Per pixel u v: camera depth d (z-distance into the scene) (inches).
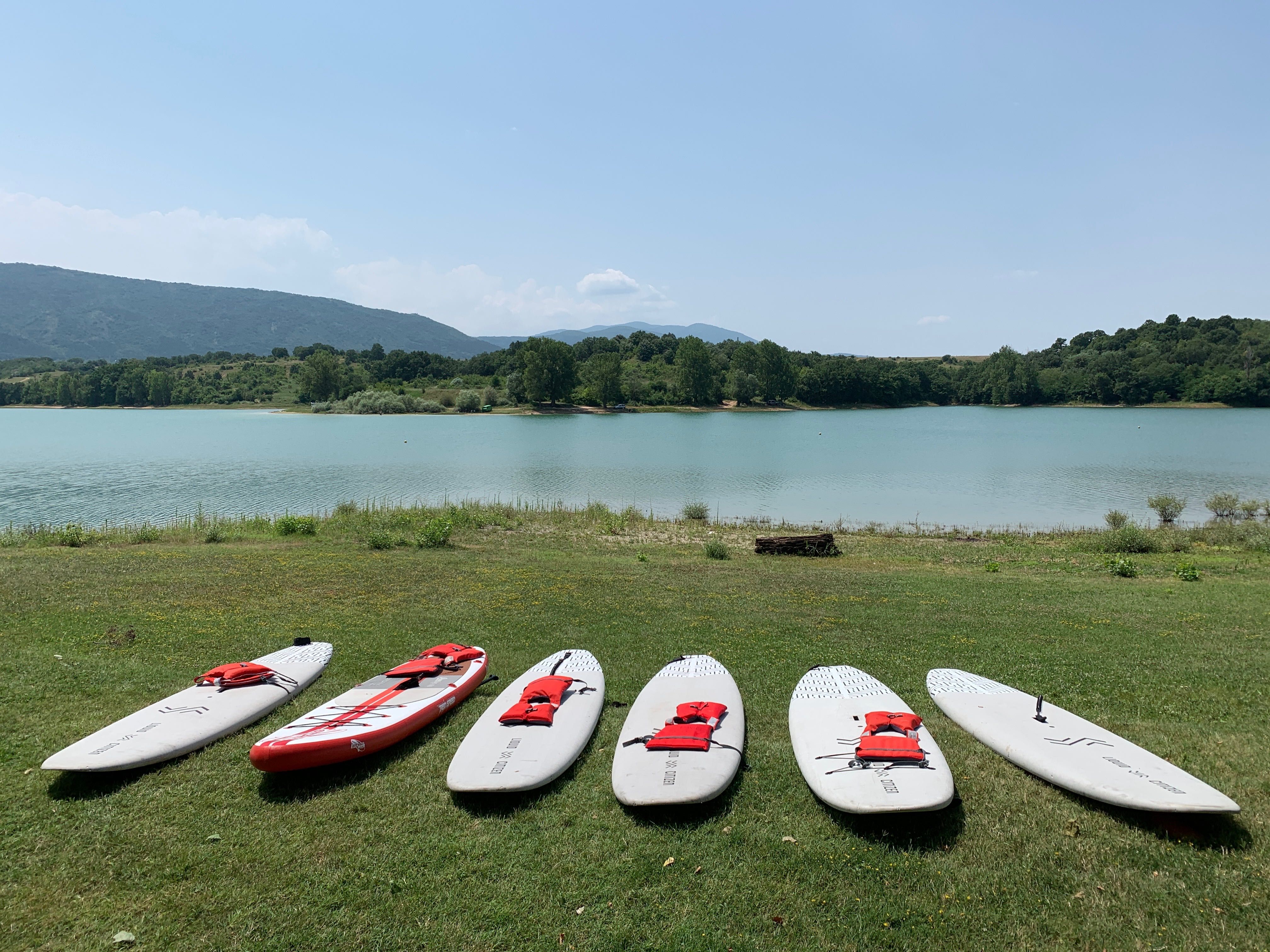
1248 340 4527.6
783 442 2632.9
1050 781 244.4
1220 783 243.4
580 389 4655.5
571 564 663.1
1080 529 1039.6
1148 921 183.2
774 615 472.1
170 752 266.2
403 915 190.1
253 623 435.5
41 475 1669.5
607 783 253.3
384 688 318.3
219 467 1862.7
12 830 226.2
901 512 1224.8
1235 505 1159.6
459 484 1560.0
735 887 198.7
